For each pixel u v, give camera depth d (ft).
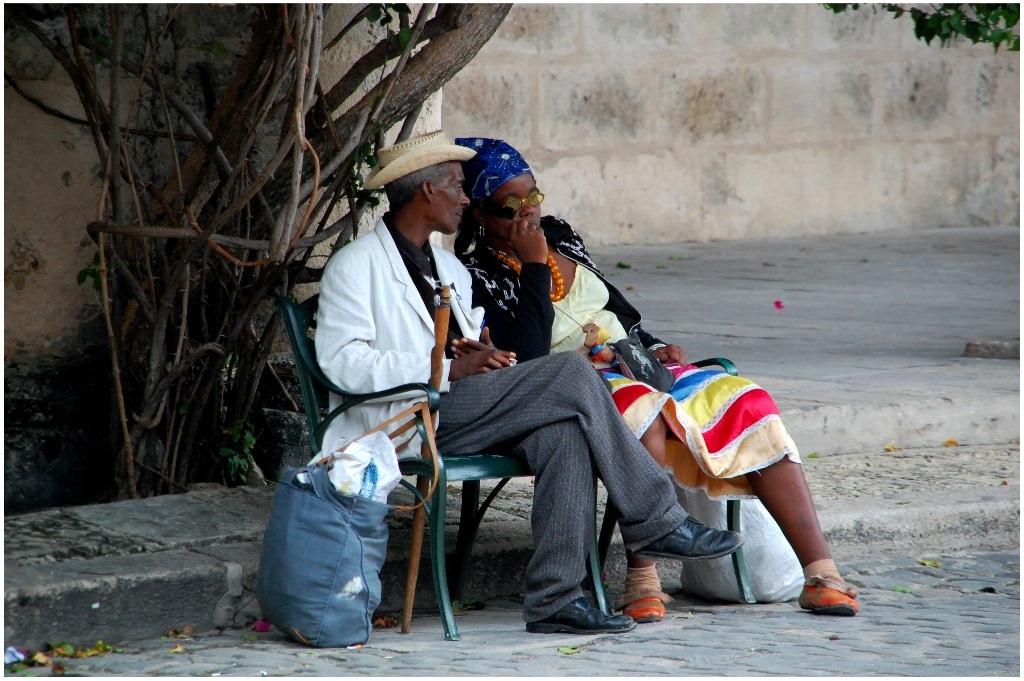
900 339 62.03
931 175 120.88
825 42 114.21
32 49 35.17
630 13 105.50
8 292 35.94
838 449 44.88
